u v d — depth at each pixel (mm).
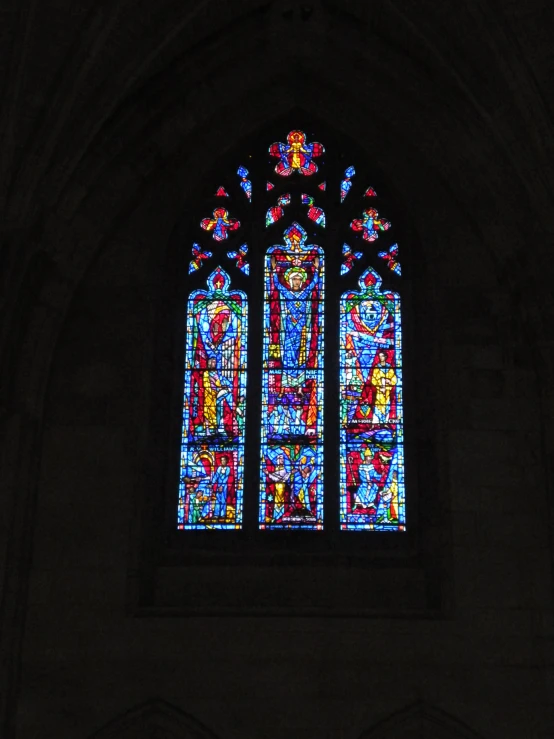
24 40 18984
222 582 20375
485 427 20734
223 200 23328
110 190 21938
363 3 21125
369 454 21484
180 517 21141
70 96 19812
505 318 21422
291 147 23688
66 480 20453
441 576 20234
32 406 20516
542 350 20703
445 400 20984
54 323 21125
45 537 20078
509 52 19500
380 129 22953
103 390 21062
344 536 20891
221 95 22422
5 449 19938
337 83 22766
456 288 21672
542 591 19672
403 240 22875
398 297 22594
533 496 20281
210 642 19438
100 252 22000
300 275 22859
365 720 18969
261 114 23203
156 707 19047
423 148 22328
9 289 20234
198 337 22438
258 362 22172
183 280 22766
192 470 21469
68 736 18891
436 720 18953
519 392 20938
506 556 19906
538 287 20844
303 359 22234
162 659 19328
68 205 21000
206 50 21734
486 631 19422
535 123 19891
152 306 21766
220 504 21219
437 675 19188
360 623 19516
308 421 21797
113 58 20172
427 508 20859
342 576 20391
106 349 21344
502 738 18812
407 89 21906
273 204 23375
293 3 21438
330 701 19078
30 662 19281
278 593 20281
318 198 23375
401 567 20484
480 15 19406
